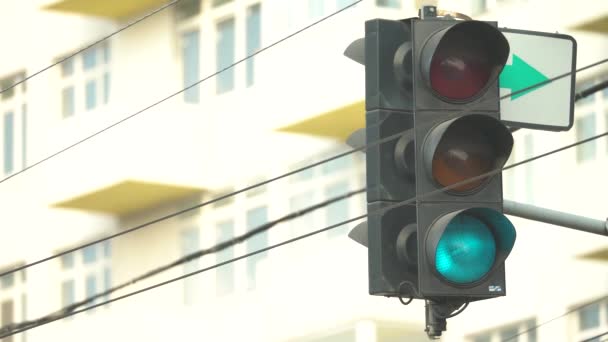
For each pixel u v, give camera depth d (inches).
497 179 538.3
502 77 595.5
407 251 541.0
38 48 1793.8
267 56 1589.6
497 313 1476.4
